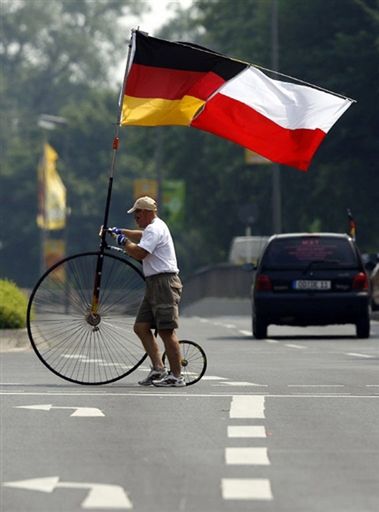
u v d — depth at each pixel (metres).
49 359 49.09
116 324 47.12
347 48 167.12
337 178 172.25
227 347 73.00
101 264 46.94
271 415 38.94
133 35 49.56
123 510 25.28
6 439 34.19
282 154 50.19
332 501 26.12
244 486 27.59
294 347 72.88
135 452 32.09
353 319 81.38
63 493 26.91
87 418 38.19
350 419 38.09
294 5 176.62
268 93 49.97
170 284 46.25
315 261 81.25
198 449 32.53
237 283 150.12
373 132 167.38
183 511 25.20
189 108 49.69
